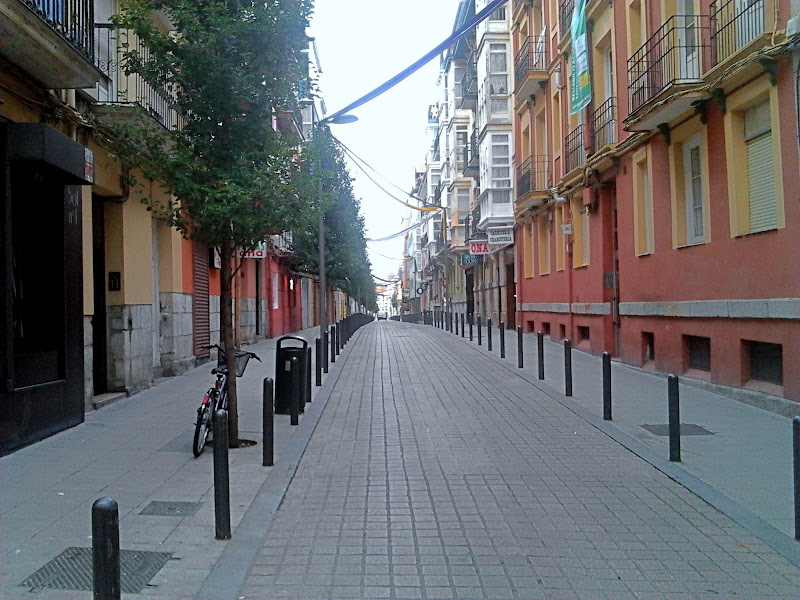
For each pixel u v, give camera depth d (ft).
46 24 24.29
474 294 136.46
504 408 36.52
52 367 28.76
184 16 24.41
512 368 52.60
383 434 30.35
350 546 17.16
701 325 39.34
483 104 97.14
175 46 25.27
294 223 26.48
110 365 38.04
